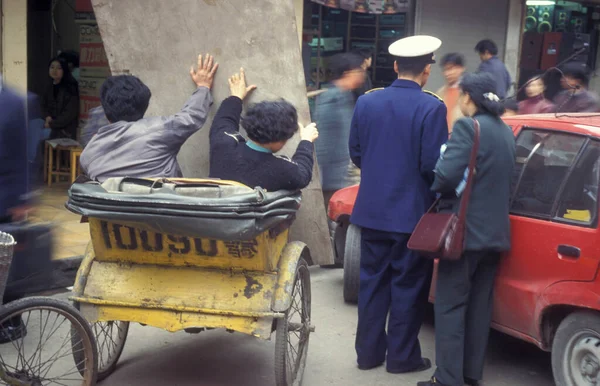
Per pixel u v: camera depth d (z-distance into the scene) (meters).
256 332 3.64
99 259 3.82
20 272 4.11
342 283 6.36
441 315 4.12
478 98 4.05
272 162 3.78
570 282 3.89
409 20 10.89
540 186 4.20
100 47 9.13
